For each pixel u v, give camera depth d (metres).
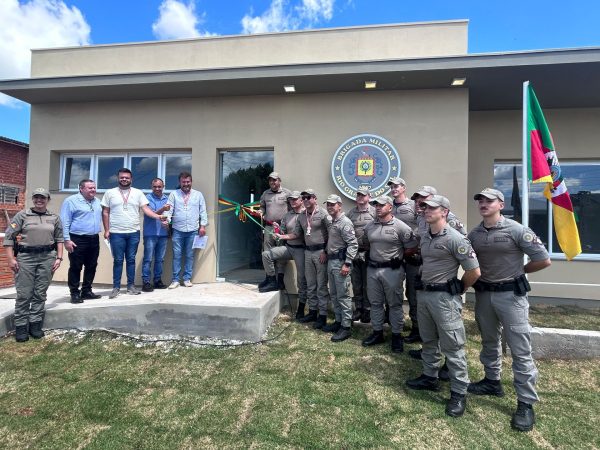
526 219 4.01
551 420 2.73
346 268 4.02
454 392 2.81
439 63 4.65
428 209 2.86
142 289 5.11
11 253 3.99
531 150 4.01
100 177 6.27
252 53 5.81
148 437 2.51
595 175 6.19
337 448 2.40
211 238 5.75
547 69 4.60
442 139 5.26
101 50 6.13
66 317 4.25
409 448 2.40
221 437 2.51
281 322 4.66
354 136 5.42
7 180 12.92
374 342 3.99
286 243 4.96
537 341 3.74
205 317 4.14
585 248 6.14
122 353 3.77
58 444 2.44
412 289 4.15
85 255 4.58
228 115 5.74
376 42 5.52
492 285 2.90
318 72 4.88
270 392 3.06
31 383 3.20
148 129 5.91
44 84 5.44
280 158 5.60
